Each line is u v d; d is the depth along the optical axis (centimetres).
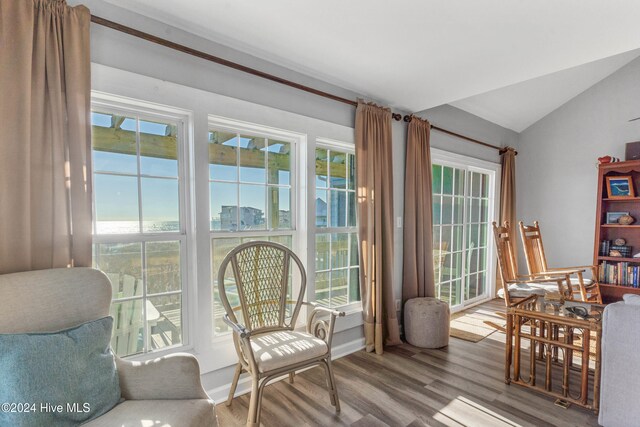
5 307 118
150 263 192
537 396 215
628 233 391
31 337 113
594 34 191
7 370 105
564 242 459
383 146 297
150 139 192
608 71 409
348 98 283
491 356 278
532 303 245
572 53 215
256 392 166
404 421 189
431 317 294
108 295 144
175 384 135
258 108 224
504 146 477
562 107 456
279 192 251
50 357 112
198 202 200
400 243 334
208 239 205
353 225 306
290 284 257
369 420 190
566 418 192
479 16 175
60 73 150
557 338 260
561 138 459
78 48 154
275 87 235
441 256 395
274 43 208
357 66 238
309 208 260
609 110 418
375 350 286
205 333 204
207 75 203
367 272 285
